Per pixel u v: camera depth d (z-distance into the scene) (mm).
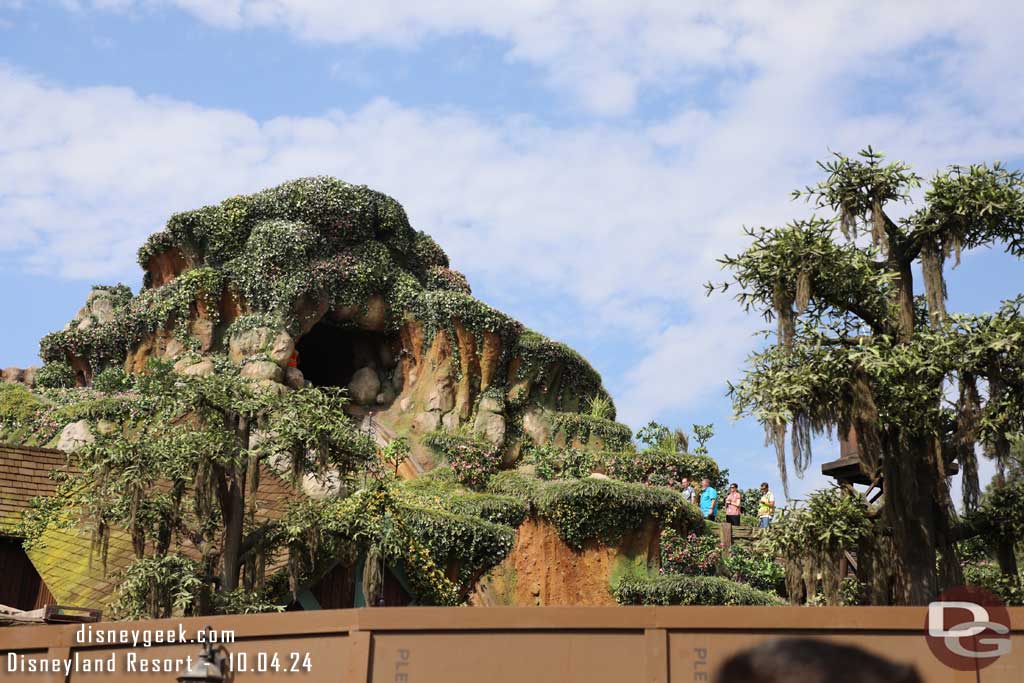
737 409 15633
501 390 41156
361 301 42625
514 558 29141
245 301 41344
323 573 16203
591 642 8977
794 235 16031
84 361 42594
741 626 8805
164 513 15664
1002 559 15867
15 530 21641
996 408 15422
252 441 18031
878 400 15602
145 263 44031
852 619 8734
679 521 28812
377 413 42094
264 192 43781
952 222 16312
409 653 9188
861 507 15922
